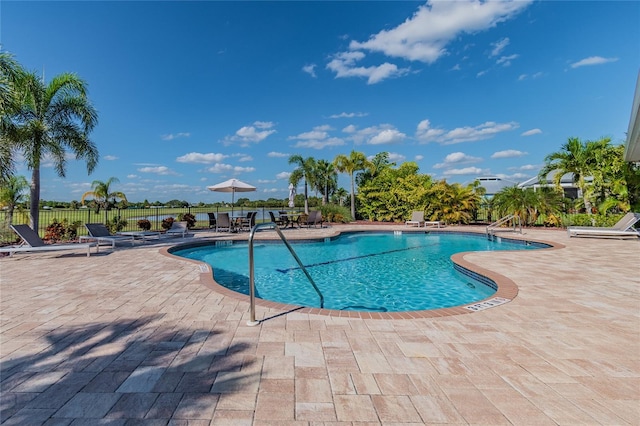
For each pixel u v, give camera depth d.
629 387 2.14
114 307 3.99
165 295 4.54
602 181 14.14
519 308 3.90
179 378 2.28
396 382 2.22
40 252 8.82
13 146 9.35
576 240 10.77
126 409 1.91
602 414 1.85
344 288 6.70
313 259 9.76
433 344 2.87
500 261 7.18
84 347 2.82
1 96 8.41
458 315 3.66
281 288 6.74
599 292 4.60
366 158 22.56
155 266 6.75
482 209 18.95
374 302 5.79
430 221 17.91
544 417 1.83
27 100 10.07
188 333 3.14
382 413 1.87
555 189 15.55
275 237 12.55
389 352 2.71
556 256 7.78
